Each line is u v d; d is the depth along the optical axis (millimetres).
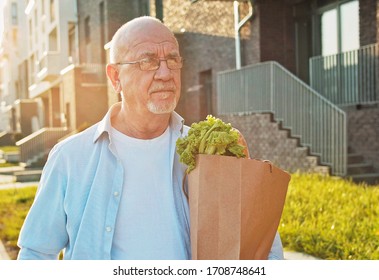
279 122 10531
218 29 14359
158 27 1932
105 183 1931
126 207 1923
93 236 1877
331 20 11672
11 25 38188
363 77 9875
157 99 1901
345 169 9188
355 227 5465
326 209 6430
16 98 40375
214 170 1801
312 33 12203
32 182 15156
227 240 1798
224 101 12672
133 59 1899
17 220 7980
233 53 13672
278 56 12500
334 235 5152
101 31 19453
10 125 38906
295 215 6168
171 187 1980
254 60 12641
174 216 1948
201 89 15641
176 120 2090
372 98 9695
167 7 16656
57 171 1955
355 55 10094
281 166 10484
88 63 20984
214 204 1802
